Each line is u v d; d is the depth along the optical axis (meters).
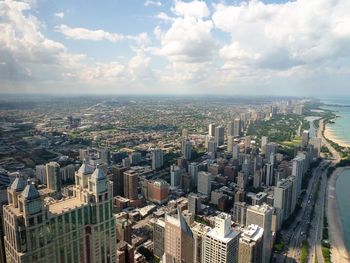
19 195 108.19
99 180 126.44
